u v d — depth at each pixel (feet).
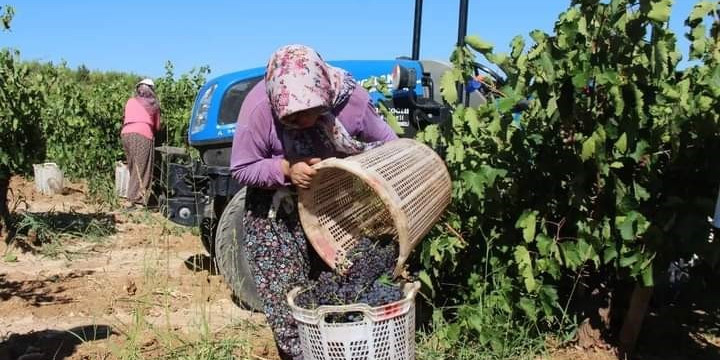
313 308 10.44
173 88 44.34
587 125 13.28
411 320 10.44
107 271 21.75
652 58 12.42
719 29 14.12
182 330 16.14
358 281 10.88
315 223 11.18
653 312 17.06
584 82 12.19
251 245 12.03
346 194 11.86
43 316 17.33
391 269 11.25
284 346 11.94
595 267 14.47
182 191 19.95
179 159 21.26
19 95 25.67
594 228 13.51
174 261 23.38
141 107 32.35
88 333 15.99
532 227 13.43
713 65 13.93
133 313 16.83
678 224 12.86
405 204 10.07
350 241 11.68
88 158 43.83
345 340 9.90
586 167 13.51
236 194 17.74
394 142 11.68
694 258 15.51
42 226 25.71
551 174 13.99
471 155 14.14
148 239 26.63
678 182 13.69
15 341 15.28
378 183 9.84
